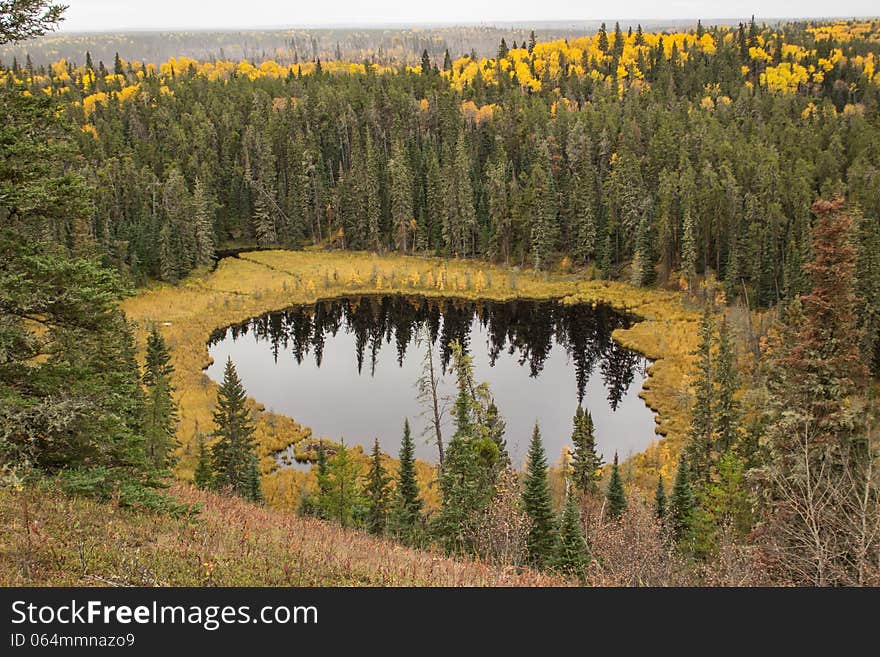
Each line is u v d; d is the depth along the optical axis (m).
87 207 13.57
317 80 174.25
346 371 65.81
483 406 31.14
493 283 93.06
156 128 139.00
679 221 86.38
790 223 78.88
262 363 67.31
